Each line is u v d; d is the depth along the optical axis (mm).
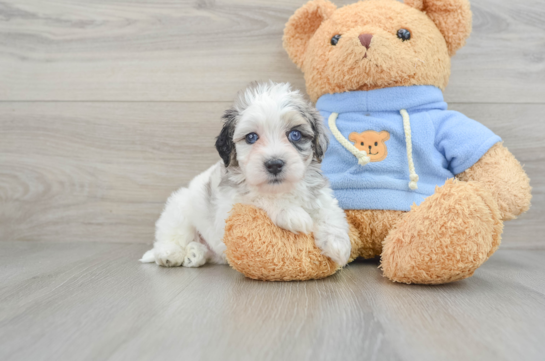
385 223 2014
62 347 1104
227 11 2633
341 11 2199
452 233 1592
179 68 2672
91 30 2693
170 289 1654
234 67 2648
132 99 2699
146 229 2730
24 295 1581
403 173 2068
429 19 2188
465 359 1011
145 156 2711
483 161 2031
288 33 2404
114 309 1403
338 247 1712
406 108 2117
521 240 2566
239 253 1726
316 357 1025
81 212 2744
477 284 1715
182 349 1077
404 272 1678
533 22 2506
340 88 2172
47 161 2736
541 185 2535
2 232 2773
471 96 2547
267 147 1729
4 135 2729
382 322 1255
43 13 2701
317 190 1859
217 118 2670
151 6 2660
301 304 1438
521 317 1297
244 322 1264
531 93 2525
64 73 2717
